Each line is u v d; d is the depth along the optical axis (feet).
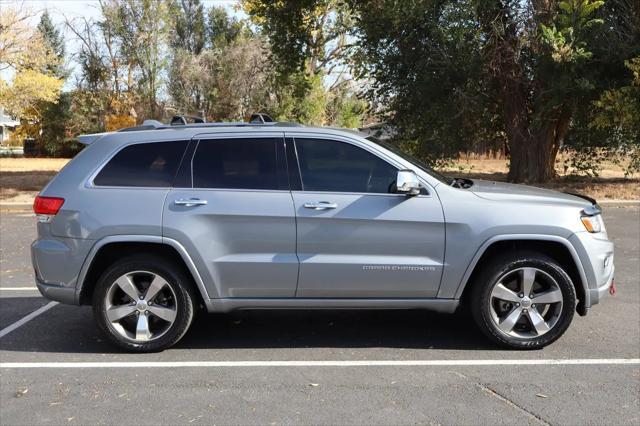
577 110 55.52
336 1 71.41
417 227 16.11
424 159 59.06
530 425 12.26
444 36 49.62
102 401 13.65
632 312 20.07
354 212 16.10
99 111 145.89
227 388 14.32
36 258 16.67
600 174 70.85
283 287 16.31
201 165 16.63
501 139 65.92
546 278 16.31
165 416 12.85
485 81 55.11
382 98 58.75
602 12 52.34
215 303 16.44
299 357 16.42
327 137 16.72
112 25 132.87
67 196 16.49
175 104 131.13
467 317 19.90
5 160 143.02
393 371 15.29
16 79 95.76
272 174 16.51
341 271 16.16
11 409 13.26
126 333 16.71
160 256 16.66
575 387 14.14
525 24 51.01
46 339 18.08
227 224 16.16
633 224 38.78
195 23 150.30
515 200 16.39
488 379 14.67
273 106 108.17
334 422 12.47
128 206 16.25
